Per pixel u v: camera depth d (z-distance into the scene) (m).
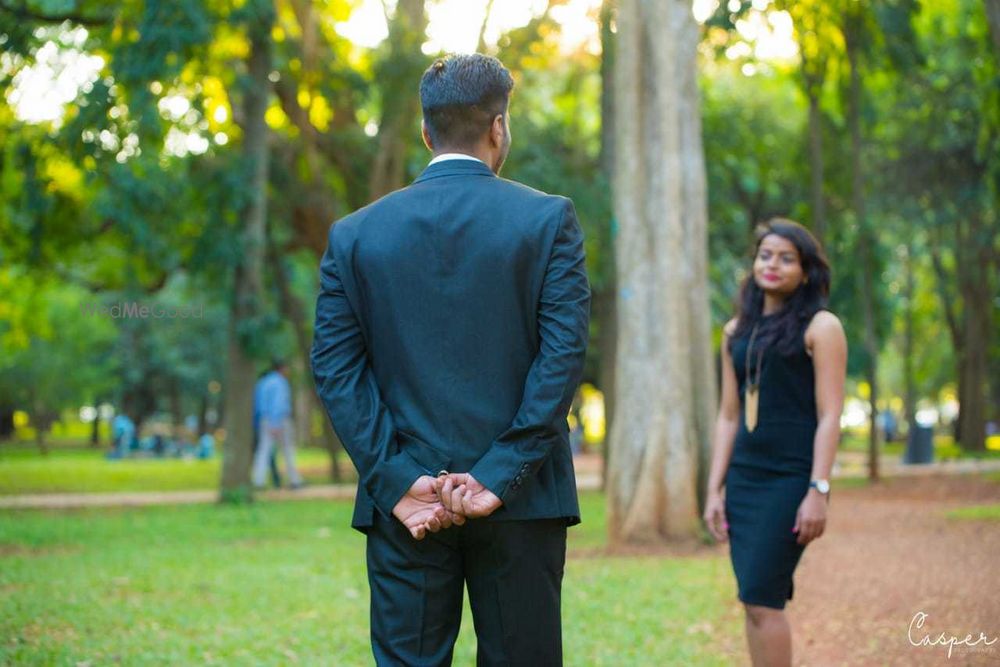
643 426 11.23
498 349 2.79
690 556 10.33
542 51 19.03
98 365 45.44
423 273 2.81
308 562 9.66
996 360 39.31
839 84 20.30
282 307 20.77
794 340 4.30
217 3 15.85
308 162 20.02
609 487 11.41
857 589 7.79
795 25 18.19
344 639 6.34
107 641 6.18
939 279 35.03
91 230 18.72
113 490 20.14
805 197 25.73
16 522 13.17
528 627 2.81
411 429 2.79
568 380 2.71
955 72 22.94
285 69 18.92
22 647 5.89
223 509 15.21
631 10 11.29
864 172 23.30
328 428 21.78
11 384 41.41
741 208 28.14
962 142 22.69
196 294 23.64
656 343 11.22
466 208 2.83
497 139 2.99
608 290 18.77
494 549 2.78
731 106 26.42
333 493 18.61
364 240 2.87
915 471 22.42
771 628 4.28
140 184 15.66
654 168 11.26
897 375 67.31
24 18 16.75
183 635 6.44
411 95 18.03
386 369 2.85
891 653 5.79
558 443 2.80
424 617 2.79
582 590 8.14
